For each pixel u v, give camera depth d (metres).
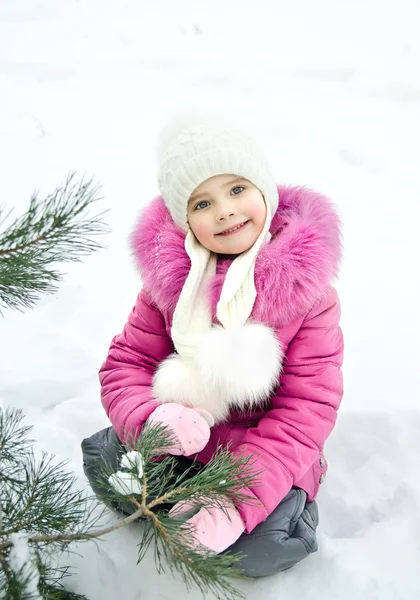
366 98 4.18
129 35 5.16
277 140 3.83
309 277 1.59
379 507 1.80
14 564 1.16
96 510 1.77
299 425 1.62
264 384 1.57
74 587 1.55
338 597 1.53
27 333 2.54
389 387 2.23
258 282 1.63
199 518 1.46
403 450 1.97
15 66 4.72
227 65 4.63
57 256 1.16
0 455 1.42
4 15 5.56
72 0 5.77
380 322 2.57
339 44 4.80
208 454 1.74
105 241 3.08
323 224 1.65
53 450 1.99
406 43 4.66
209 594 1.52
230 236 1.64
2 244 1.11
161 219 1.83
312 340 1.67
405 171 3.50
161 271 1.74
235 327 1.62
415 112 4.00
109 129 4.07
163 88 4.49
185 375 1.64
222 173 1.62
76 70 4.71
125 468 1.42
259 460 1.58
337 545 1.67
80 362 2.38
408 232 3.08
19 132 3.95
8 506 1.33
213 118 1.67
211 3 5.72
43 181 3.53
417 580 1.57
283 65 4.58
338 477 1.92
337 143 3.75
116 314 2.65
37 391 2.24
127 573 1.57
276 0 5.68
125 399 1.76
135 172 3.64
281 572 1.60
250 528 1.49
